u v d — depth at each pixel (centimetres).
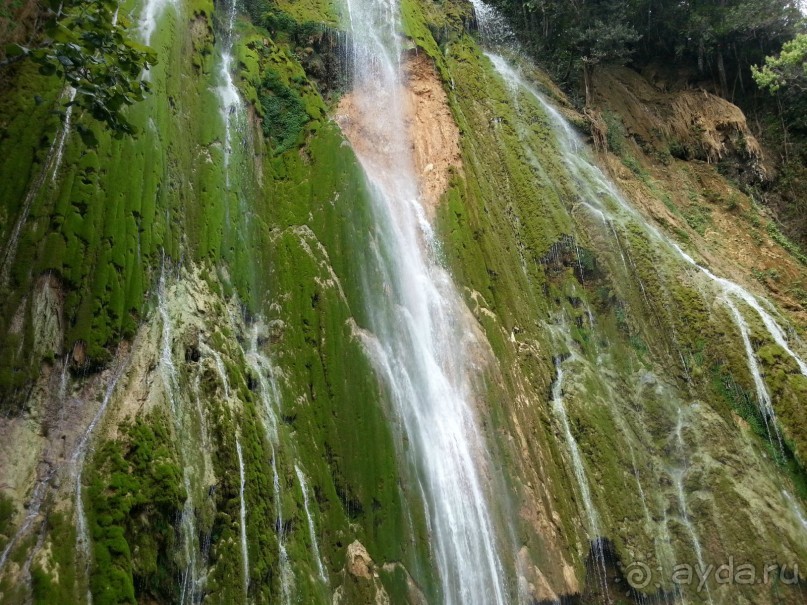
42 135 808
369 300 1166
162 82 1052
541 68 2462
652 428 1502
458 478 1095
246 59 1387
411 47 1775
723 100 2678
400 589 920
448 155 1608
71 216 778
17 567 581
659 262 1786
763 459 1505
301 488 902
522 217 1748
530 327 1479
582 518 1248
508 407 1247
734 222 2353
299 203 1244
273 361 1012
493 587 1025
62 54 679
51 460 652
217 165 1105
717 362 1639
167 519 686
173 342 824
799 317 2044
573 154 2061
